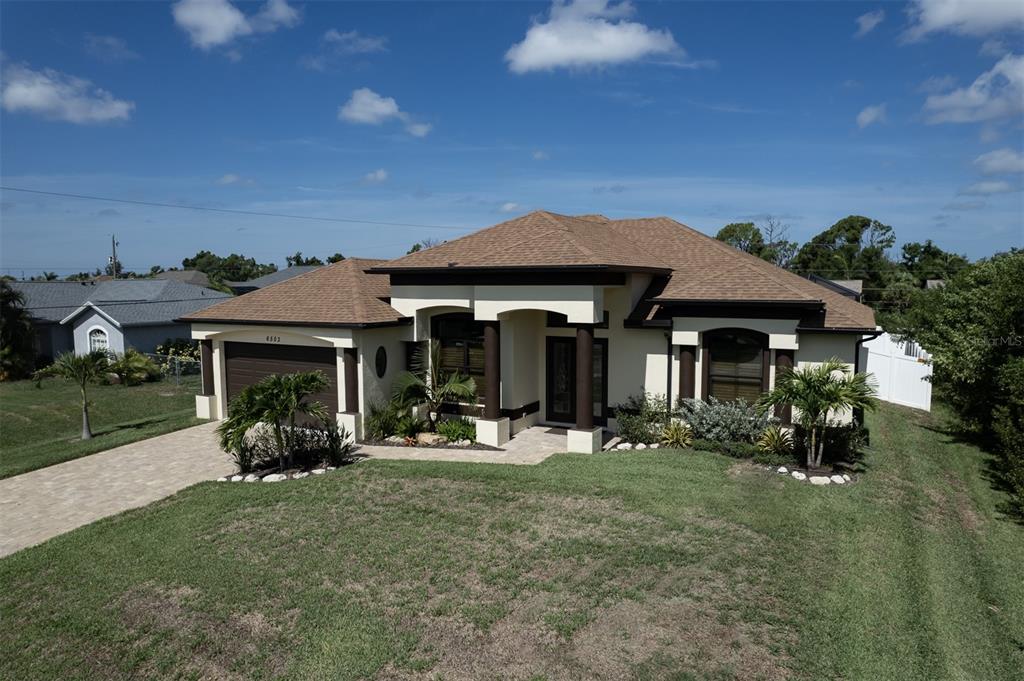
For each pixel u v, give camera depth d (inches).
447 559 399.9
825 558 392.8
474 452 666.2
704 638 312.3
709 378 685.9
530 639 314.7
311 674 294.5
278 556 413.4
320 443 640.4
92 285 1988.2
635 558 392.5
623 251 745.0
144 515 501.7
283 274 2687.0
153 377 1380.4
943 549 424.2
